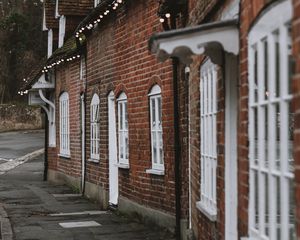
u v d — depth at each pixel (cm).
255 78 477
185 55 554
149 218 1194
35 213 1445
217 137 646
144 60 1205
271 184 428
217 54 598
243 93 515
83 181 1809
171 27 1021
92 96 1644
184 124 1018
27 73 5978
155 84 1156
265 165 455
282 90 394
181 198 1027
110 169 1496
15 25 6056
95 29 1580
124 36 1329
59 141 2186
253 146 481
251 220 486
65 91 2055
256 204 480
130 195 1320
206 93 735
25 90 2327
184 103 1015
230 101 596
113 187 1491
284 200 398
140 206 1248
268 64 428
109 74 1459
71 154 1988
